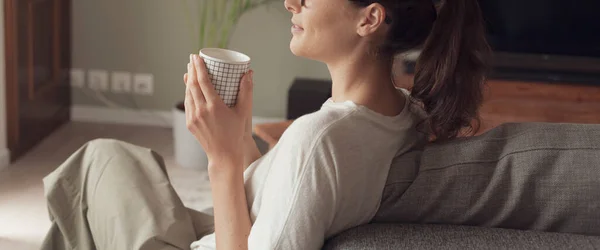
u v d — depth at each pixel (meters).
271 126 2.93
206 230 1.73
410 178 1.29
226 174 1.30
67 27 4.34
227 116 1.28
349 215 1.26
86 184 1.70
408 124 1.37
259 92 4.39
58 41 4.23
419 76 1.32
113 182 1.65
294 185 1.21
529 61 3.94
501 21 3.93
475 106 1.34
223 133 1.28
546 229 1.25
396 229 1.23
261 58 4.32
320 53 1.32
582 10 3.88
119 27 4.36
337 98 1.36
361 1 1.25
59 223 1.70
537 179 1.24
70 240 1.71
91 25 4.38
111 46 4.39
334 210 1.23
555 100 3.73
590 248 1.16
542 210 1.24
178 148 3.89
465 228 1.23
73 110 4.49
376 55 1.31
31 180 3.60
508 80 3.88
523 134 1.28
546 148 1.25
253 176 1.37
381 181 1.29
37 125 4.04
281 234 1.21
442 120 1.31
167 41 4.36
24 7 3.78
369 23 1.26
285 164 1.23
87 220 1.70
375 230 1.23
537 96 3.74
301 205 1.21
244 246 1.31
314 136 1.23
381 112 1.34
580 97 3.75
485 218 1.26
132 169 1.68
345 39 1.29
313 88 3.99
